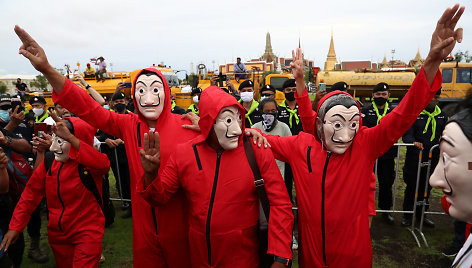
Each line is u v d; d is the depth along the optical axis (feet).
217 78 22.49
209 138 6.49
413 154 13.46
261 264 6.43
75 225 8.40
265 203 6.22
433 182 4.10
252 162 6.26
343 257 6.49
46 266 11.52
